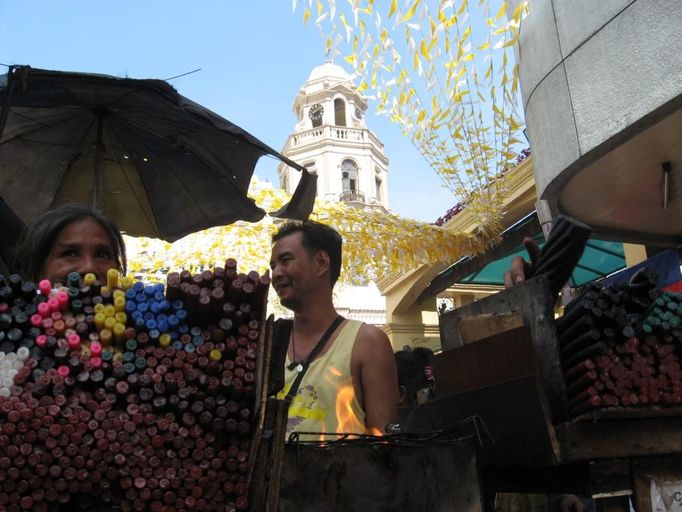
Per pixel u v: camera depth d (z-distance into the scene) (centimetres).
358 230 632
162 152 306
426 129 441
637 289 174
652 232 585
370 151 3922
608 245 757
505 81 402
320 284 243
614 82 424
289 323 150
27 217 296
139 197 319
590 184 484
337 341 230
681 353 175
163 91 262
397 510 151
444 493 160
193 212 322
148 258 516
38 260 184
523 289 185
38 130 287
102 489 120
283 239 246
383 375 224
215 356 127
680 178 484
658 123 405
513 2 522
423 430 210
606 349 166
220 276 133
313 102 4059
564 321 174
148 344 129
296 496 142
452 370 202
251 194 538
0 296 129
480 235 698
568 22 464
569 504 240
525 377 169
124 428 122
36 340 126
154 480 121
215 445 128
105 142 298
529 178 705
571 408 168
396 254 636
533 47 507
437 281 1051
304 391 219
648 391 167
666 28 389
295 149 3888
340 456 149
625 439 168
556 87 476
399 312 1171
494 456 180
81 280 137
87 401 123
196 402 126
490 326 192
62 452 118
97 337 129
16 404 118
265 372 132
